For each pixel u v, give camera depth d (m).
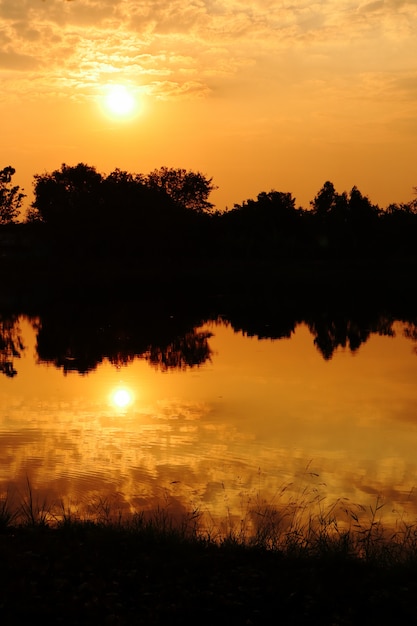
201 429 18.02
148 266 119.06
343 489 13.62
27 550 9.31
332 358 31.16
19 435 17.25
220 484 13.75
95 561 9.05
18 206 133.00
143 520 11.24
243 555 9.68
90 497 12.86
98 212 116.44
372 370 27.89
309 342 37.00
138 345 35.81
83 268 114.56
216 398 22.11
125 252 121.00
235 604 8.13
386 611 8.12
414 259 128.12
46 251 124.38
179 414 19.73
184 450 16.08
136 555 9.33
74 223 116.38
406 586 8.73
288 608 8.13
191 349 34.12
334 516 12.14
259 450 16.16
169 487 13.48
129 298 67.69
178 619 7.79
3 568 8.65
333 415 19.78
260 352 33.12
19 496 12.79
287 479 14.16
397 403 21.47
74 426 18.25
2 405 20.88
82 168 125.25
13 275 103.19
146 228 116.19
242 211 134.62
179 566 9.05
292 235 131.62
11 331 42.41
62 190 124.00
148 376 26.31
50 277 100.81
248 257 128.62
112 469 14.55
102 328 43.78
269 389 23.70
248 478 14.17
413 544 10.17
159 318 49.94
